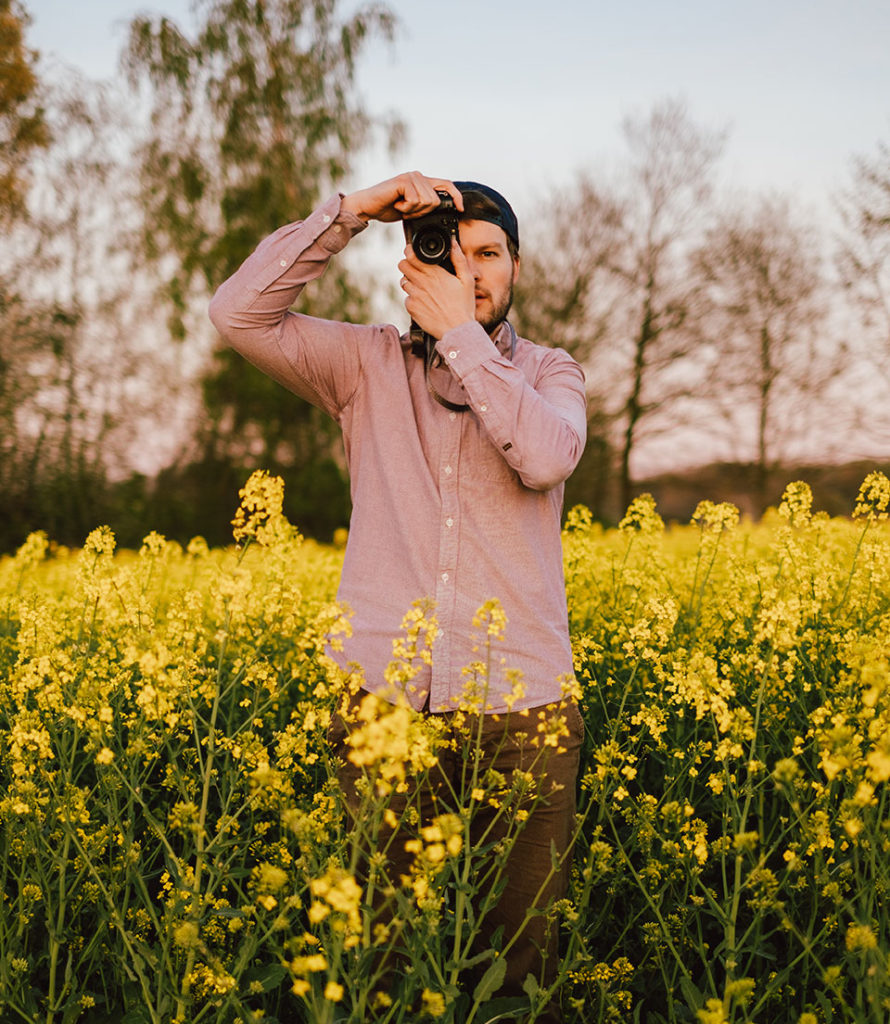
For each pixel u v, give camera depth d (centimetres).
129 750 242
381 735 176
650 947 261
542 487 222
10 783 273
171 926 210
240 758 246
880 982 179
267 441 1948
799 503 412
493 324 247
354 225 234
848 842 238
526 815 207
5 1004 235
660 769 339
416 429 238
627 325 2348
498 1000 220
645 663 349
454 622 228
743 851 212
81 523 1789
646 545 515
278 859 254
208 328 1895
